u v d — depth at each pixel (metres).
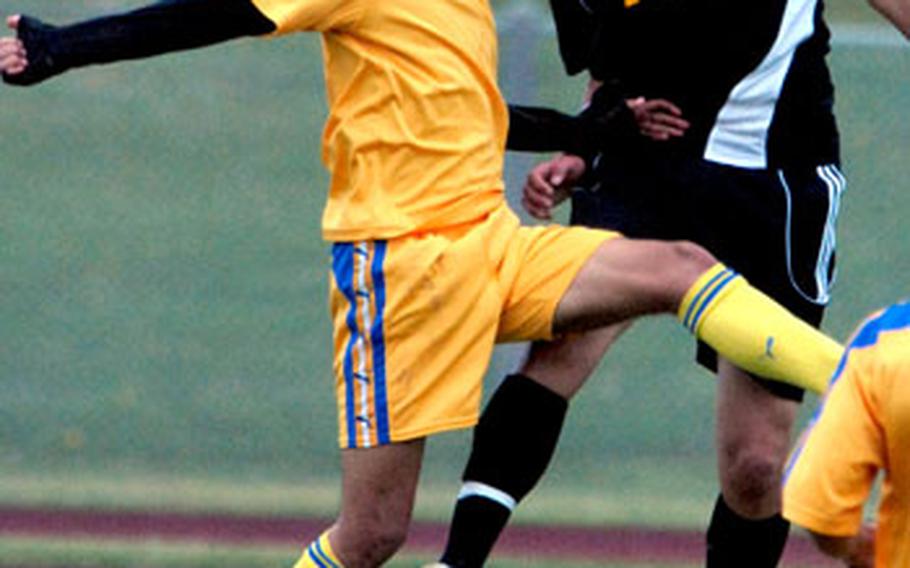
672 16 21.88
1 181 55.66
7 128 60.19
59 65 19.39
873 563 15.95
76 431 39.19
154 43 19.36
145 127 61.19
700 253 19.80
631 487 35.84
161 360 43.56
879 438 15.41
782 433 22.22
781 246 22.28
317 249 51.56
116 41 19.33
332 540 20.64
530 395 20.92
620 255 19.88
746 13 21.83
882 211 50.41
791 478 15.75
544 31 37.41
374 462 20.20
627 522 32.53
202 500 34.25
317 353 44.44
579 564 29.05
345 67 20.06
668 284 19.62
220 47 68.12
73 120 61.06
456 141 19.95
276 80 66.00
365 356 20.16
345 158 20.27
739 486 22.48
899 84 56.09
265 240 51.94
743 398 22.16
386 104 19.89
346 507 20.50
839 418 15.53
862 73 56.47
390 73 19.80
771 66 22.00
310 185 57.00
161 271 49.19
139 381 42.31
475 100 20.02
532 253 20.11
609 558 29.66
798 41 22.11
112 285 47.88
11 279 48.09
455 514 20.94
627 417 40.12
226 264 49.91
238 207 54.69
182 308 46.75
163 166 57.97
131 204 54.41
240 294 47.81
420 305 19.83
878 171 52.41
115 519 32.31
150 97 63.59
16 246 50.50
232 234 52.34
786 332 19.23
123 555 29.14
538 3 64.69
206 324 45.78
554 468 36.94
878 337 15.52
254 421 40.19
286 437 39.34
